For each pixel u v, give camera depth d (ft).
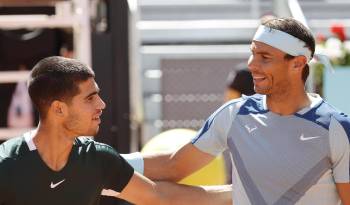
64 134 24.47
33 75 24.57
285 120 25.27
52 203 24.35
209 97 70.38
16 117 46.09
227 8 79.00
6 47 46.80
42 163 24.14
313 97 26.17
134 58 58.03
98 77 44.88
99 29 47.11
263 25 25.67
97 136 44.62
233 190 26.20
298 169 24.93
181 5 78.95
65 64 24.47
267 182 25.21
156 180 28.35
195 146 27.22
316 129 24.90
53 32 46.93
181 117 70.23
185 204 28.09
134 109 55.16
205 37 75.41
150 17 78.84
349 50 56.75
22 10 46.62
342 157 24.86
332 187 25.26
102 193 27.27
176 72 70.74
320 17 79.71
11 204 24.07
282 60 25.31
